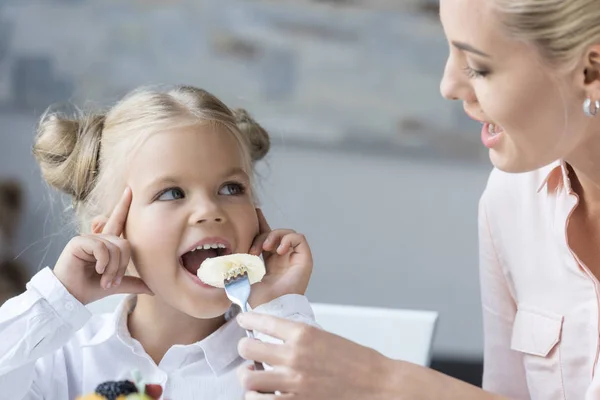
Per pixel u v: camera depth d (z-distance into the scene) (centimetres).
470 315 396
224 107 159
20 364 146
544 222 156
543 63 118
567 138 125
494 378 175
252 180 171
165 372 157
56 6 382
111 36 384
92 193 163
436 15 385
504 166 129
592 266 152
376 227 396
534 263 158
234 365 158
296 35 387
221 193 153
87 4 382
